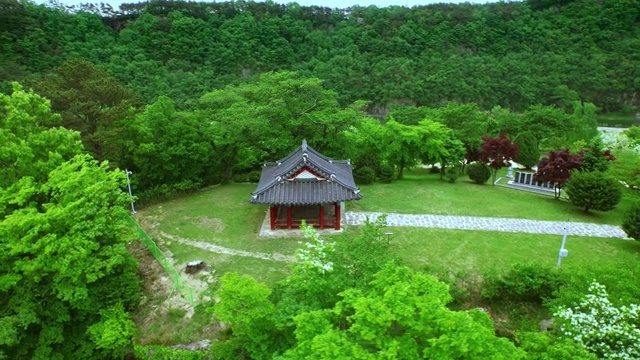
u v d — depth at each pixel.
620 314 9.73
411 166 34.69
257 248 20.05
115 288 16.23
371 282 9.50
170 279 18.33
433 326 7.71
